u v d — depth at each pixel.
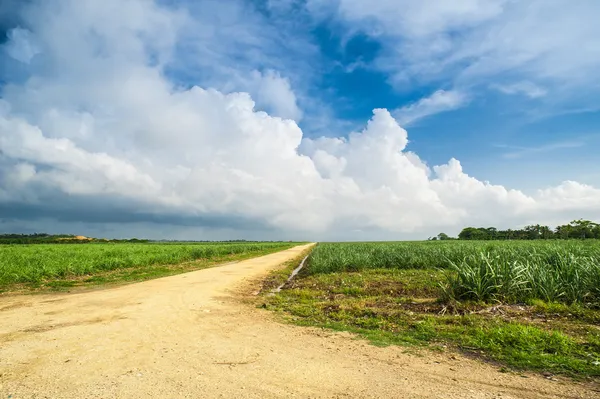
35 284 13.59
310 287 12.59
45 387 4.12
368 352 5.45
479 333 6.02
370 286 11.89
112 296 10.73
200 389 4.06
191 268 20.84
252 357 5.22
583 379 4.27
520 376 4.42
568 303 7.98
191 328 6.96
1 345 5.79
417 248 21.27
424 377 4.42
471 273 8.68
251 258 30.94
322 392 3.99
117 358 5.16
